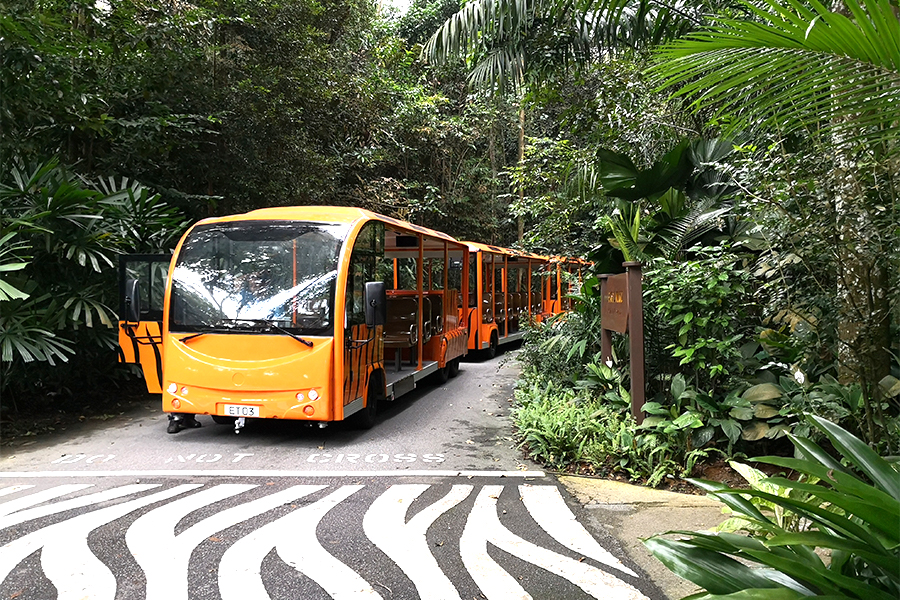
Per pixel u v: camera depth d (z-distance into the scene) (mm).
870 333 4695
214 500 5109
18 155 8922
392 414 8812
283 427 7906
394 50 18312
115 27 10336
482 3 8414
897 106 2648
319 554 4016
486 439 7324
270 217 7289
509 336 17312
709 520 4609
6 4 7812
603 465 5969
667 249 7629
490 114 21438
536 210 11812
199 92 11898
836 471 2398
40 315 7539
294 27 13750
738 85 2869
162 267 7484
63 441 7223
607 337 7242
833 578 2133
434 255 11391
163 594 3459
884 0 2258
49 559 3924
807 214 4766
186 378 6969
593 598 3434
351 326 7016
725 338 5867
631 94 9609
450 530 4449
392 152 19672
